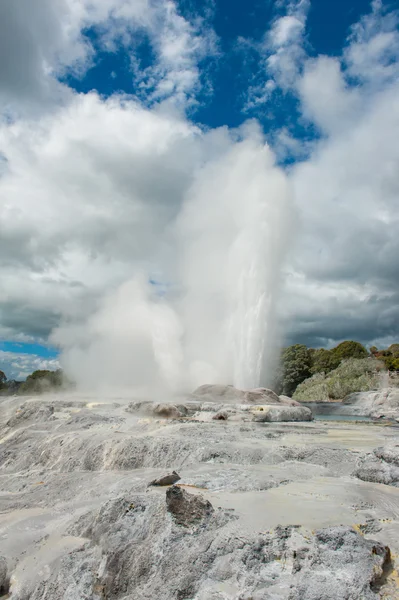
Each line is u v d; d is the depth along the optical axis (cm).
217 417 1908
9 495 1208
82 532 824
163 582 623
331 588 528
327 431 1622
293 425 1805
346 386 4672
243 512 727
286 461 1162
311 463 1137
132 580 664
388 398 3359
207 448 1235
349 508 753
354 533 603
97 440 1448
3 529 920
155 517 732
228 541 628
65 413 2133
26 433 1809
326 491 870
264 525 665
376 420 2325
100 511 822
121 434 1496
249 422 1856
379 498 819
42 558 781
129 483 1048
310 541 605
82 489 1109
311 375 6069
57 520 934
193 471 1062
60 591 706
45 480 1305
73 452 1452
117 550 714
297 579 551
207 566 609
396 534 651
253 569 580
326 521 680
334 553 577
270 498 816
